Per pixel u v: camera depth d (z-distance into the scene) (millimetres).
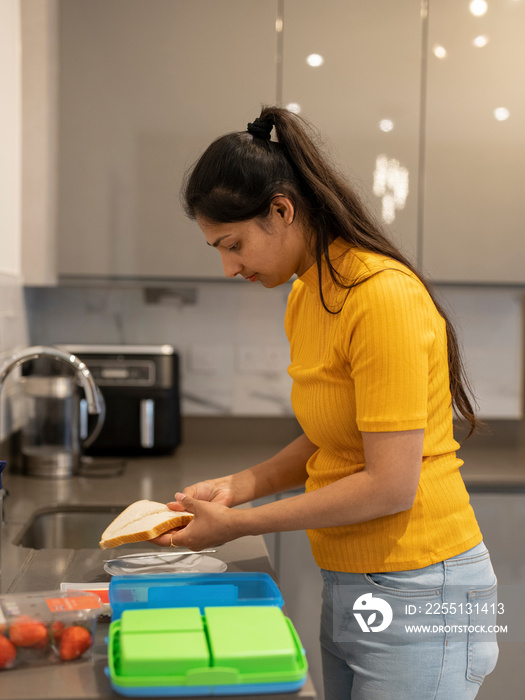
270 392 2543
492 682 1962
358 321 1002
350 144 2156
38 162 2115
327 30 2139
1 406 1939
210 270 2178
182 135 2139
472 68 2158
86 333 2486
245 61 2133
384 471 983
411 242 2178
